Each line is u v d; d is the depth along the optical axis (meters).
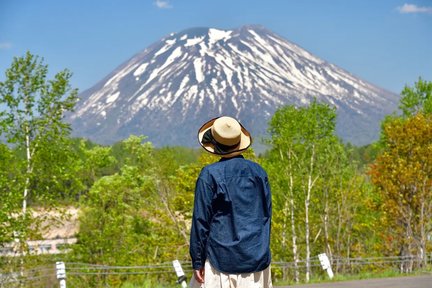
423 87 63.53
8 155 36.78
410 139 42.38
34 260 35.16
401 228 42.75
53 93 40.12
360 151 124.75
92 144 142.38
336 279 25.08
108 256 50.91
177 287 20.94
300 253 56.72
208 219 6.26
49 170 38.97
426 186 41.72
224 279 6.21
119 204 53.53
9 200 35.41
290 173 53.09
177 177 46.31
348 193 52.56
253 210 6.30
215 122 6.57
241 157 6.53
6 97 39.59
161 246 47.25
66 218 39.16
